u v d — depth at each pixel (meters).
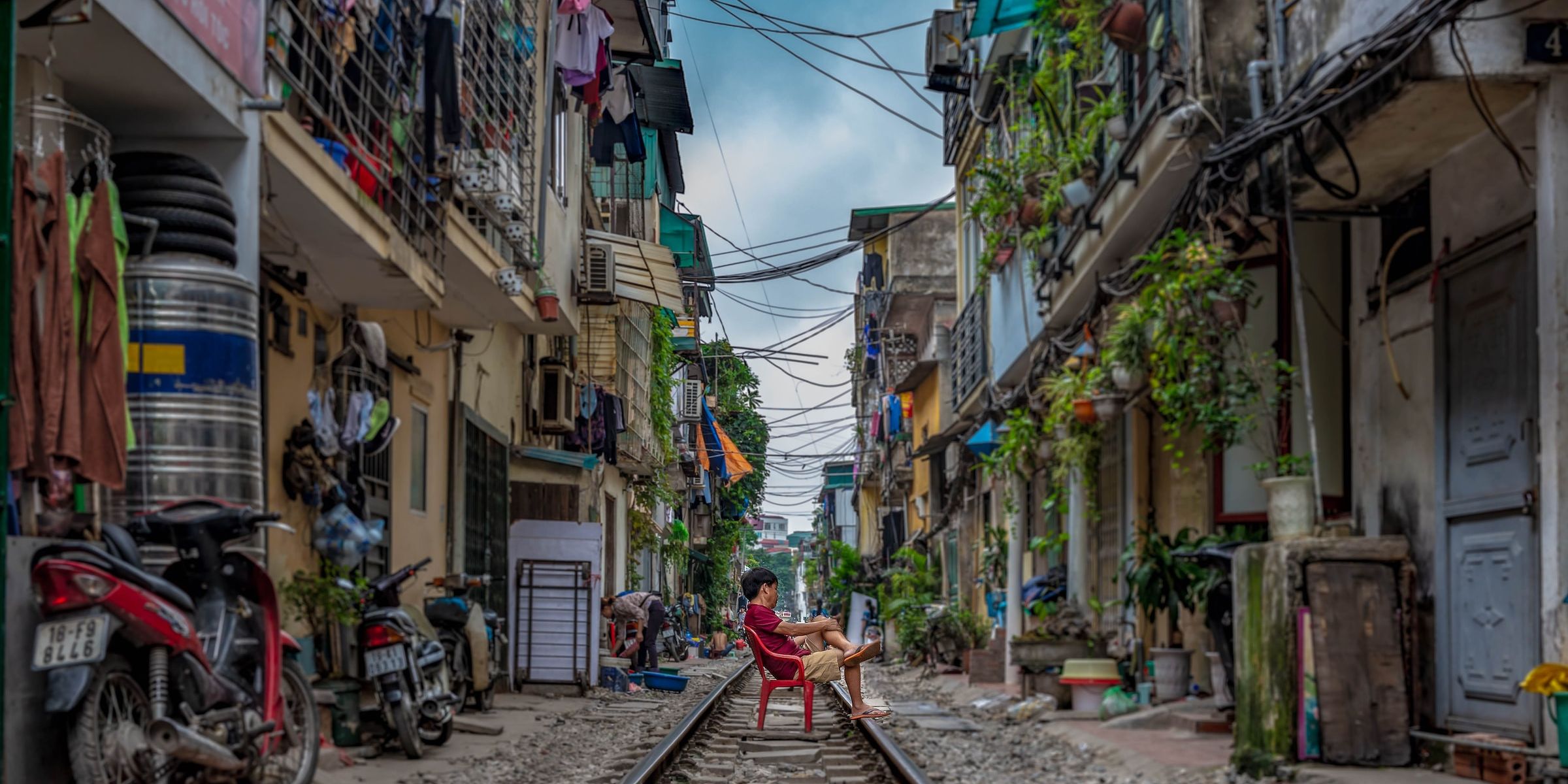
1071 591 16.12
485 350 15.09
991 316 21.02
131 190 6.34
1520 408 7.15
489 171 10.59
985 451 21.20
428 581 12.74
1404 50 6.57
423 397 12.72
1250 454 10.89
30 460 4.98
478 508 14.73
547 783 8.12
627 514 27.53
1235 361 9.66
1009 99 17.83
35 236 5.01
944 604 26.55
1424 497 8.23
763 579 11.46
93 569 4.79
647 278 17.36
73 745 4.80
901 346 36.16
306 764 6.09
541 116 13.57
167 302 6.17
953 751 10.22
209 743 4.96
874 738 9.71
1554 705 6.41
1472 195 7.71
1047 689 13.46
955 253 32.34
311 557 9.54
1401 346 8.57
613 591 25.06
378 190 9.09
